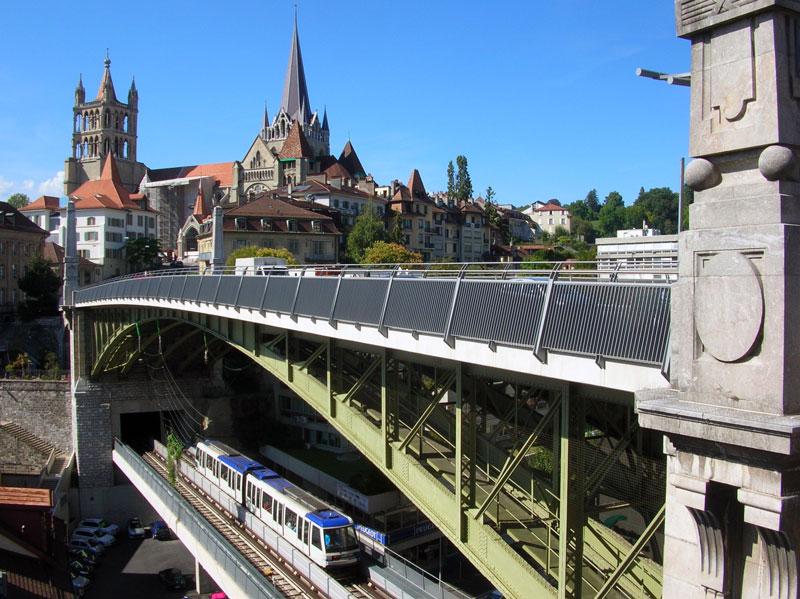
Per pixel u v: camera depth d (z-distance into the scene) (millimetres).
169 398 60375
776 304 8352
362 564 30547
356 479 46625
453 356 16969
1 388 64500
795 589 8516
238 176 139000
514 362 15164
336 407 24609
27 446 58812
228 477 41656
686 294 9422
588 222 189125
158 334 47219
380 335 19844
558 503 16125
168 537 54438
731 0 8805
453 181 142000
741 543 9148
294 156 138875
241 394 62375
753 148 8789
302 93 176000
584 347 13445
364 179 118875
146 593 44594
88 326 58875
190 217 120812
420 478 20031
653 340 12211
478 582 40344
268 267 31625
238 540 36156
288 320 25234
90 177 170500
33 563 37750
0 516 38656
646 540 13266
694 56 9445
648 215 174625
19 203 187000
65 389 63750
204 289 32938
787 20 8664
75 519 56688
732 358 8773
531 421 18094
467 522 18219
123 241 123625
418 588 27438
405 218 105625
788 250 8336
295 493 35344
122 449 54469
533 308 14812
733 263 8781
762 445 8102
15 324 89188
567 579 15164
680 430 9023
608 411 16438
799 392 8438
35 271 94625
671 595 9680
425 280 18328
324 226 91938
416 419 22453
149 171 169625
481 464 19875
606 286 13273
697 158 9430
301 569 30734
